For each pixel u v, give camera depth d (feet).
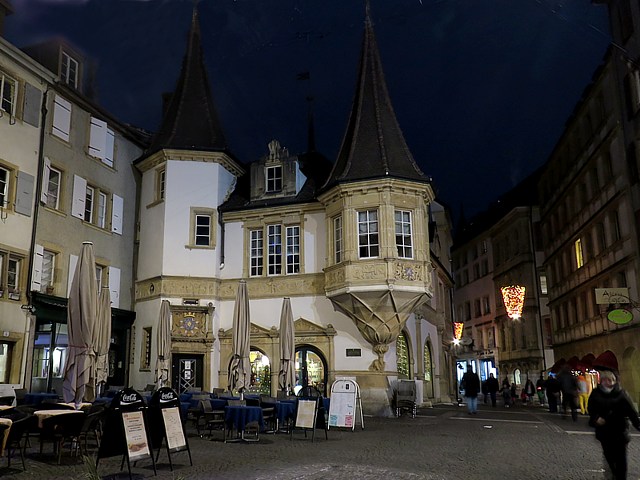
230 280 81.46
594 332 99.66
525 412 86.28
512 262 158.10
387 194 72.69
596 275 97.50
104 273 78.48
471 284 195.31
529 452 39.93
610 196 90.58
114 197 81.15
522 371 151.84
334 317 75.97
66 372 40.19
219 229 82.84
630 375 84.48
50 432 32.91
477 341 187.73
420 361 87.15
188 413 52.21
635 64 77.30
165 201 80.84
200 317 78.33
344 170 75.41
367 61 83.25
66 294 70.44
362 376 72.64
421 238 73.46
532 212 152.05
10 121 64.64
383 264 70.54
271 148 84.64
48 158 69.62
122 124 83.15
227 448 41.01
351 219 73.26
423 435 50.16
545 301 147.64
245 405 50.21
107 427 28.91
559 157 122.01
